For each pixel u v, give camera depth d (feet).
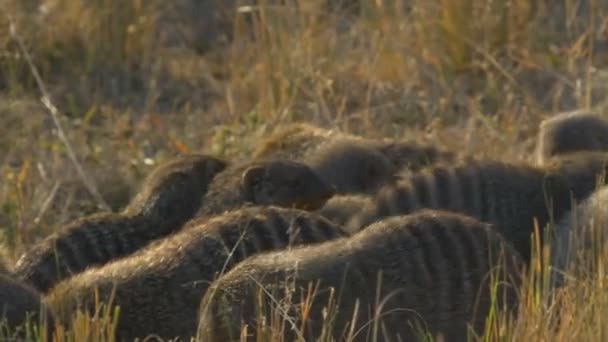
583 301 56.44
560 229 67.82
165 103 100.83
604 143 83.41
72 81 101.71
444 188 71.15
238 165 76.69
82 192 85.71
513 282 57.93
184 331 58.34
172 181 74.74
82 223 69.15
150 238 70.33
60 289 60.75
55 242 67.72
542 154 83.66
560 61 101.35
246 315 55.47
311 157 82.69
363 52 101.45
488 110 96.37
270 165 75.10
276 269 56.34
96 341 54.65
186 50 108.06
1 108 95.09
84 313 57.00
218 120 96.84
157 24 111.24
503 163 73.46
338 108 95.04
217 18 112.88
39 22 104.32
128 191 86.07
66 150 90.22
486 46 101.60
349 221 70.64
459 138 90.89
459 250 57.47
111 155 90.27
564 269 65.05
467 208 70.85
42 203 82.07
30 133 92.73
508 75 96.12
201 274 59.57
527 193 72.18
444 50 101.45
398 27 101.60
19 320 56.08
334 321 55.21
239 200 73.92
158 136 94.12
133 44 105.40
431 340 53.83
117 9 105.09
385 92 97.14
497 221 70.95
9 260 70.69
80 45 104.83
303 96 96.84
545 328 54.49
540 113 93.86
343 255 56.75
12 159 89.76
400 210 70.23
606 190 68.49
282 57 97.50
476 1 102.27
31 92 99.19
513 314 57.36
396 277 56.24
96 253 67.87
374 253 56.80
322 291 55.52
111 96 101.19
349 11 107.14
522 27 103.40
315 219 63.16
